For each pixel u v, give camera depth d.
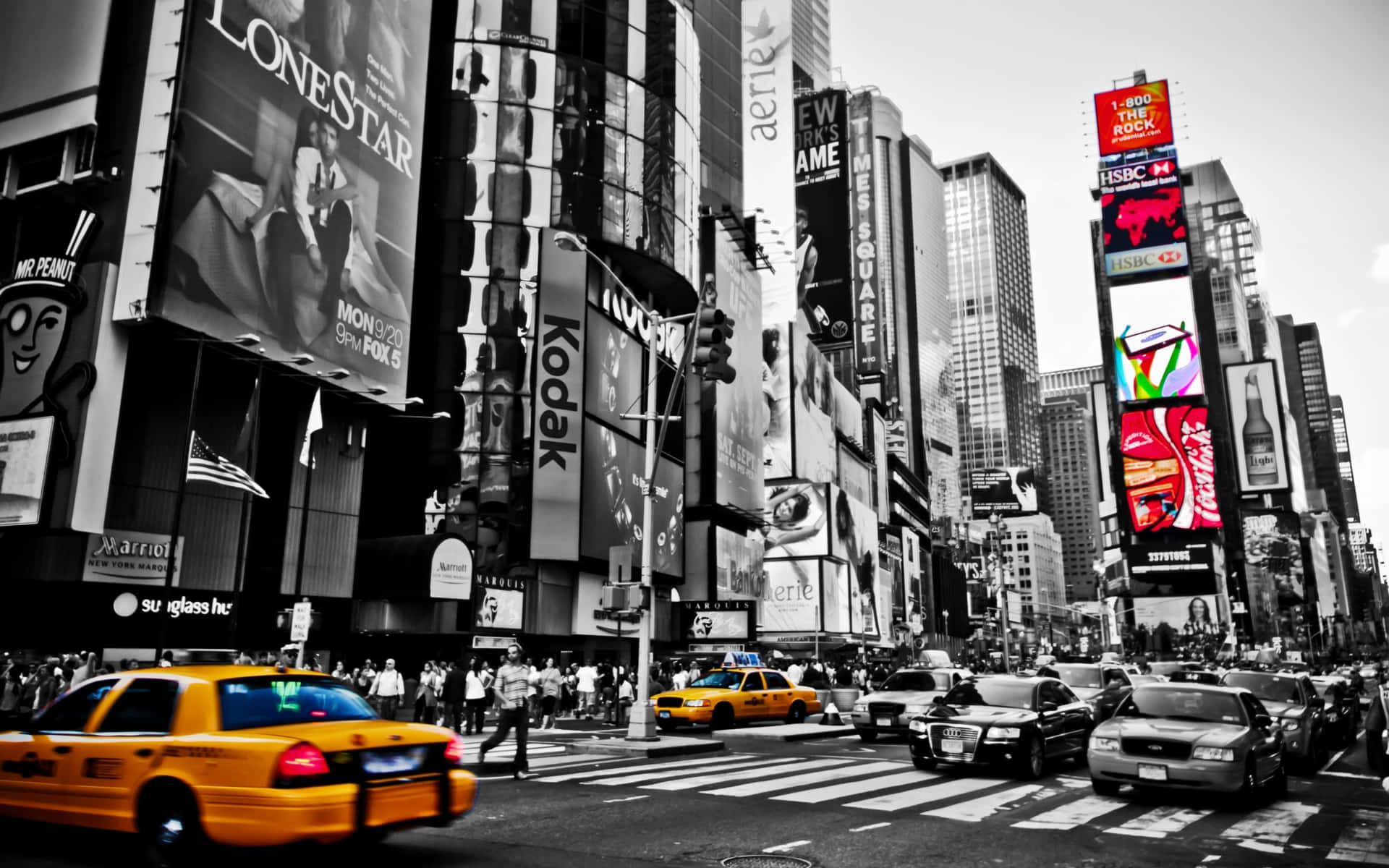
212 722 7.09
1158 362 142.38
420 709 22.61
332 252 33.34
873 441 129.25
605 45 49.03
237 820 6.64
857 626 94.00
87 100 28.73
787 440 88.69
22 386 26.83
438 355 42.50
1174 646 137.00
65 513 25.42
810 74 190.50
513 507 41.19
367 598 34.84
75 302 26.80
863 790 12.70
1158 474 144.50
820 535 86.31
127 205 27.64
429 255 43.78
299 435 34.19
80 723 7.77
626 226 47.62
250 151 30.17
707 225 63.69
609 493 44.88
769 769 15.14
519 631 38.41
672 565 51.53
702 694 25.39
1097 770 12.34
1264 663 56.25
